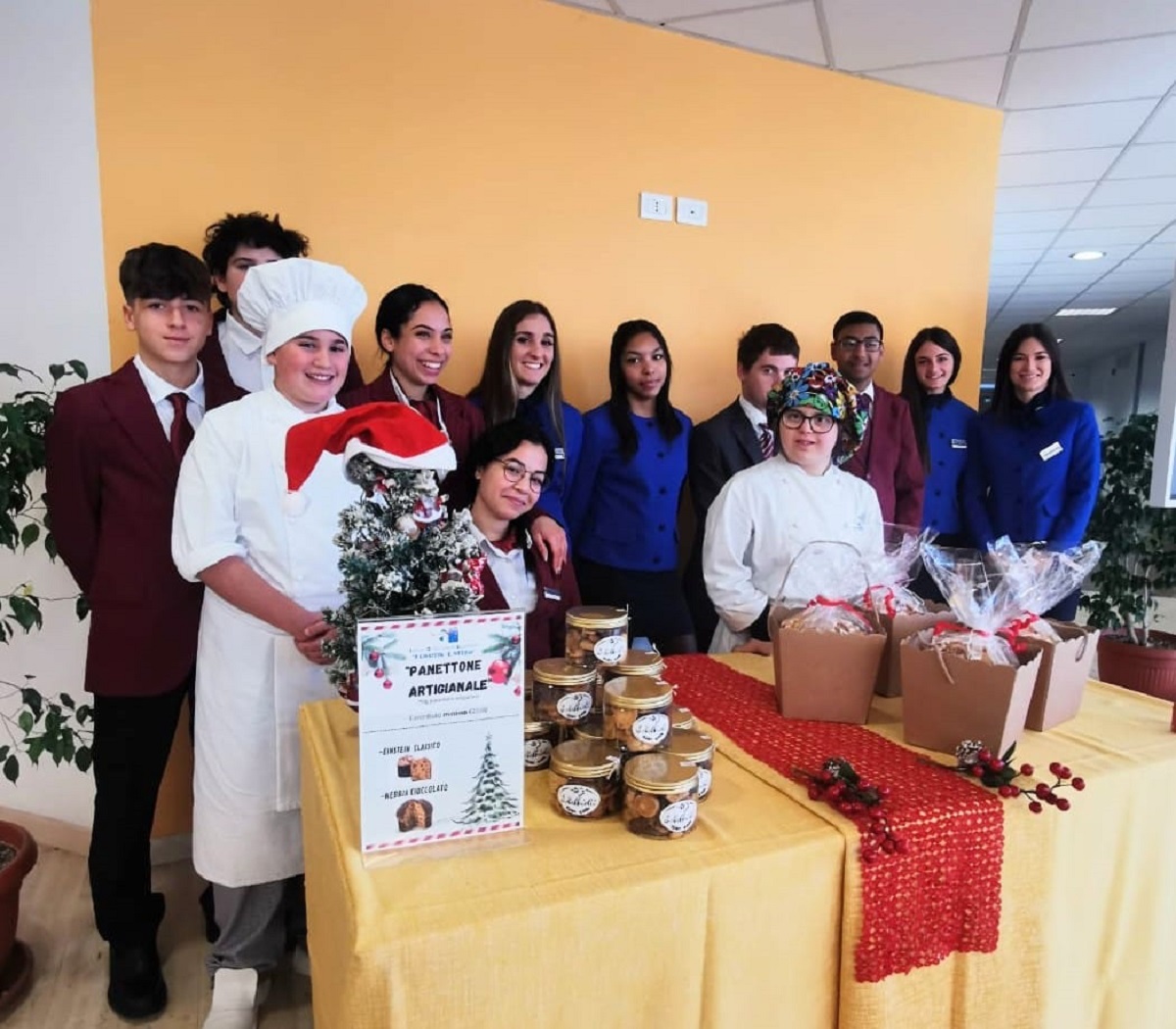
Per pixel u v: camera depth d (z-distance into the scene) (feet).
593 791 3.07
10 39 6.63
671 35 9.05
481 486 5.08
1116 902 3.71
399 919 2.44
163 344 5.34
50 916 6.64
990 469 10.07
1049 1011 3.54
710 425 8.59
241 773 4.85
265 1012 5.53
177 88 7.07
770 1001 2.97
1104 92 10.46
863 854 2.99
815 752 3.78
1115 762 3.71
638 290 9.24
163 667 5.47
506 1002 2.52
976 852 3.22
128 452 5.33
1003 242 17.42
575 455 8.07
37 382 6.95
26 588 6.39
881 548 5.12
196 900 6.97
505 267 8.50
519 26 8.29
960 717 3.68
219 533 4.68
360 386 7.07
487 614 2.89
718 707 4.41
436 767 2.86
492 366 7.47
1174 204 14.76
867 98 10.28
